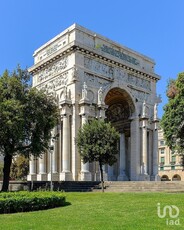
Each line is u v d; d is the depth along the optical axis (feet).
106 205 68.74
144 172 182.80
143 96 197.06
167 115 110.42
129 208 62.49
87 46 165.27
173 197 77.20
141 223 46.32
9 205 61.00
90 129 119.14
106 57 174.60
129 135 205.05
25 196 65.31
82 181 137.39
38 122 118.21
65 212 59.88
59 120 156.46
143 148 186.09
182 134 108.27
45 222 48.73
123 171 197.36
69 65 164.45
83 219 51.21
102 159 118.01
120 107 201.57
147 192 100.94
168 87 116.98
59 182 130.52
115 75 180.34
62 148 157.17
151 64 208.44
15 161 229.86
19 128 108.68
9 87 116.16
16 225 46.32
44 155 167.63
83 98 155.43
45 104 124.67
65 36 173.68
